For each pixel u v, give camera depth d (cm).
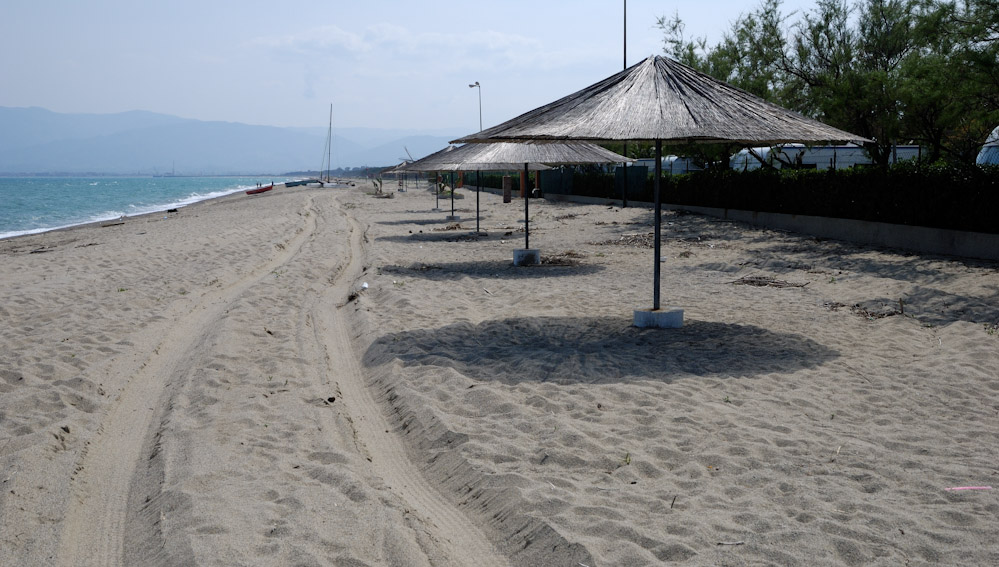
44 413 611
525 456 496
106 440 570
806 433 527
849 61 1919
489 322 937
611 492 433
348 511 420
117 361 783
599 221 2430
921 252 1409
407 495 462
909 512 395
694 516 396
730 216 2202
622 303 1068
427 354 772
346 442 554
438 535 399
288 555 365
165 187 15462
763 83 2164
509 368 713
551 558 361
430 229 2472
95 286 1262
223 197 8256
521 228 2392
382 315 998
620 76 897
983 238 1281
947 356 728
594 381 665
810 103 2045
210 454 514
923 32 1345
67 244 2288
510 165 1531
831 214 1748
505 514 416
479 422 569
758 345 795
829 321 915
